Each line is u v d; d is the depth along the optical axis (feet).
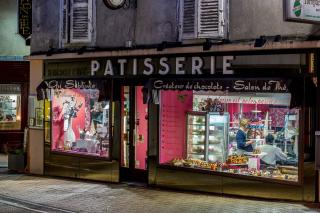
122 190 42.93
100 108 47.70
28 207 37.22
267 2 37.37
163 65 42.73
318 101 35.78
